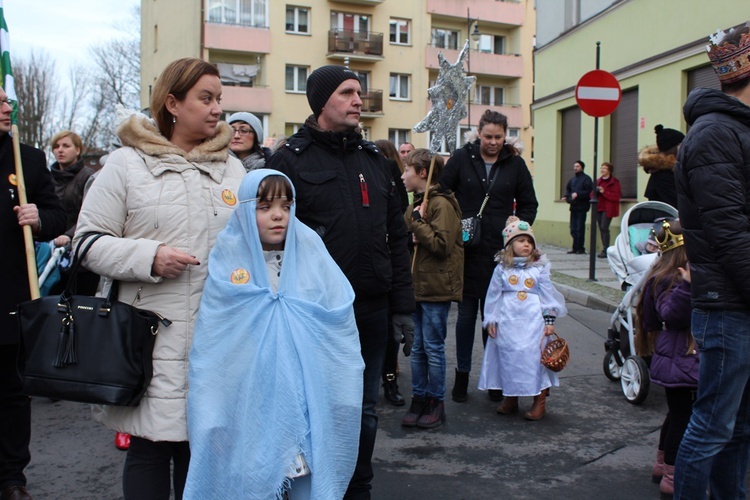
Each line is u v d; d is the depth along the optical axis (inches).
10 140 140.9
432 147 210.2
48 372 102.0
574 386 235.9
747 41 116.6
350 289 114.0
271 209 109.3
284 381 101.3
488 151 216.1
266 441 99.7
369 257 130.6
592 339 302.5
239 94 1321.4
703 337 120.1
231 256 107.7
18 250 139.1
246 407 101.0
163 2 1481.3
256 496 98.3
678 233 147.7
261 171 109.8
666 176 274.4
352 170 132.3
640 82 537.0
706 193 113.7
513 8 1541.6
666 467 148.1
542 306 203.0
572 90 644.1
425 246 189.5
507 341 200.1
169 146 111.1
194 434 101.0
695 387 140.0
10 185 139.3
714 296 117.0
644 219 245.0
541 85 715.4
